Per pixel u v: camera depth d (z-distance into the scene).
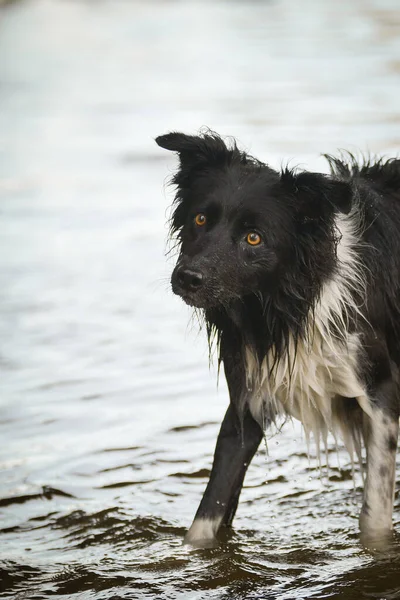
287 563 7.79
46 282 14.65
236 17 48.69
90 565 7.84
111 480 9.27
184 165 8.28
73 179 20.36
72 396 11.05
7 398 11.00
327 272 7.79
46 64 36.25
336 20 45.03
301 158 19.94
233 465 8.35
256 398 8.38
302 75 31.20
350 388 8.16
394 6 49.81
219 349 8.50
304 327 7.90
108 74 33.47
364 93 27.56
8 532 8.41
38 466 9.52
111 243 16.34
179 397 11.02
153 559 7.93
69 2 59.94
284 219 7.70
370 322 8.11
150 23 48.09
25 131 25.17
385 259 8.26
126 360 12.01
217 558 7.91
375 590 7.29
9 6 58.03
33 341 12.56
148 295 14.09
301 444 9.98
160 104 27.80
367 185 8.62
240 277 7.73
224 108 26.55
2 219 17.80
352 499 8.92
